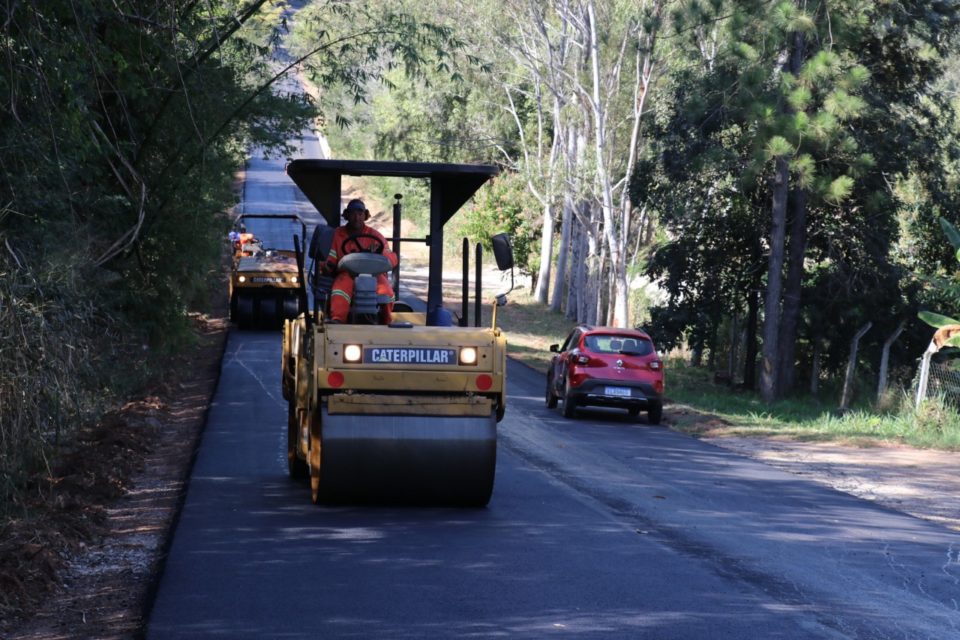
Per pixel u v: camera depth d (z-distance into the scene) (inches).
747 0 1198.9
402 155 2365.9
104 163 876.6
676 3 1499.8
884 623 326.0
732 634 307.1
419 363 470.6
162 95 910.4
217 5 823.1
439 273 531.5
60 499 469.7
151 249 1056.8
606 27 1701.5
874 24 1305.4
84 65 534.3
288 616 313.4
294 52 1302.9
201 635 294.5
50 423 461.4
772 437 889.5
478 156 2388.0
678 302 1499.8
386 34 917.8
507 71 2137.1
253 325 1546.5
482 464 473.7
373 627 304.2
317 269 519.2
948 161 1409.9
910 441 876.0
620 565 389.4
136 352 959.0
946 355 1262.3
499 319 2144.4
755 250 1460.4
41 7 503.8
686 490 580.4
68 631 308.3
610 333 964.6
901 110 1375.5
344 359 467.8
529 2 1785.2
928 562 419.2
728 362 1772.9
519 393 1149.7
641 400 945.5
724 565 396.8
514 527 454.3
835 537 464.4
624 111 1766.7
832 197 1185.4
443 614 319.3
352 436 465.4
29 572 355.3
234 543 407.5
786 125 1133.1
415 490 478.3
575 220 2316.7
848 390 1219.2
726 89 1259.8
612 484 587.8
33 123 506.3
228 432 722.2
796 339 1531.7
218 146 1066.1
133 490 532.1
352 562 381.1
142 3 660.1
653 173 1414.9
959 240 1072.2
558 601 337.4
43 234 537.6
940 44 1320.1
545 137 2357.3
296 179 527.2
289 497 507.8
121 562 389.4
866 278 1393.9
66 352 462.6
